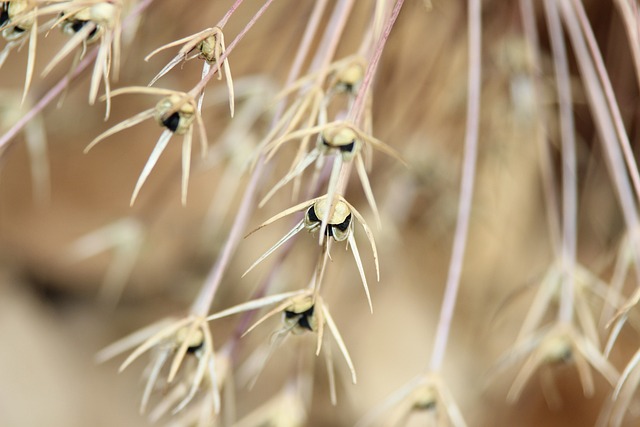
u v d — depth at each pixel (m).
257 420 0.35
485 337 0.46
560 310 0.35
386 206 0.40
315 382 0.42
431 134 0.42
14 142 0.36
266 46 0.40
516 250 0.46
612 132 0.36
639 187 0.34
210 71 0.30
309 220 0.29
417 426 0.38
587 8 0.43
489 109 0.41
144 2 0.33
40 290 0.51
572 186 0.36
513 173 0.45
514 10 0.40
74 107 0.41
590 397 0.46
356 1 0.39
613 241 0.41
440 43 0.41
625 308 0.32
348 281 0.43
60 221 0.49
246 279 0.43
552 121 0.43
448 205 0.42
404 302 0.47
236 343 0.34
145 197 0.49
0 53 0.31
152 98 0.41
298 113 0.32
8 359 0.47
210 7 0.41
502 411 0.46
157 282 0.48
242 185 0.45
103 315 0.51
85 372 0.49
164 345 0.32
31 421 0.46
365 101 0.31
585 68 0.37
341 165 0.29
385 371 0.46
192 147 0.46
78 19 0.30
